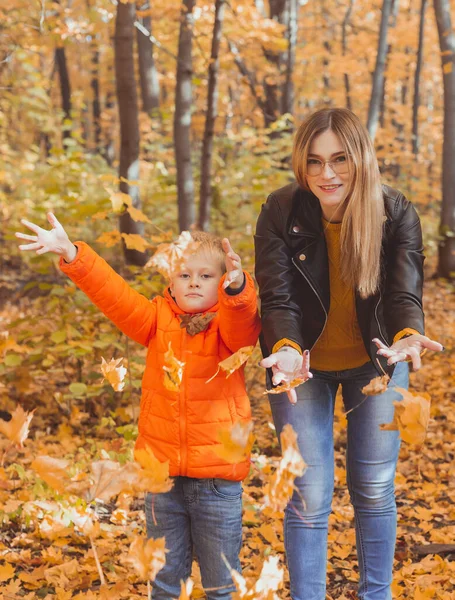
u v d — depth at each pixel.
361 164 2.30
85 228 9.03
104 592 2.66
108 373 1.86
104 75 22.02
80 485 1.47
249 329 2.23
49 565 3.08
